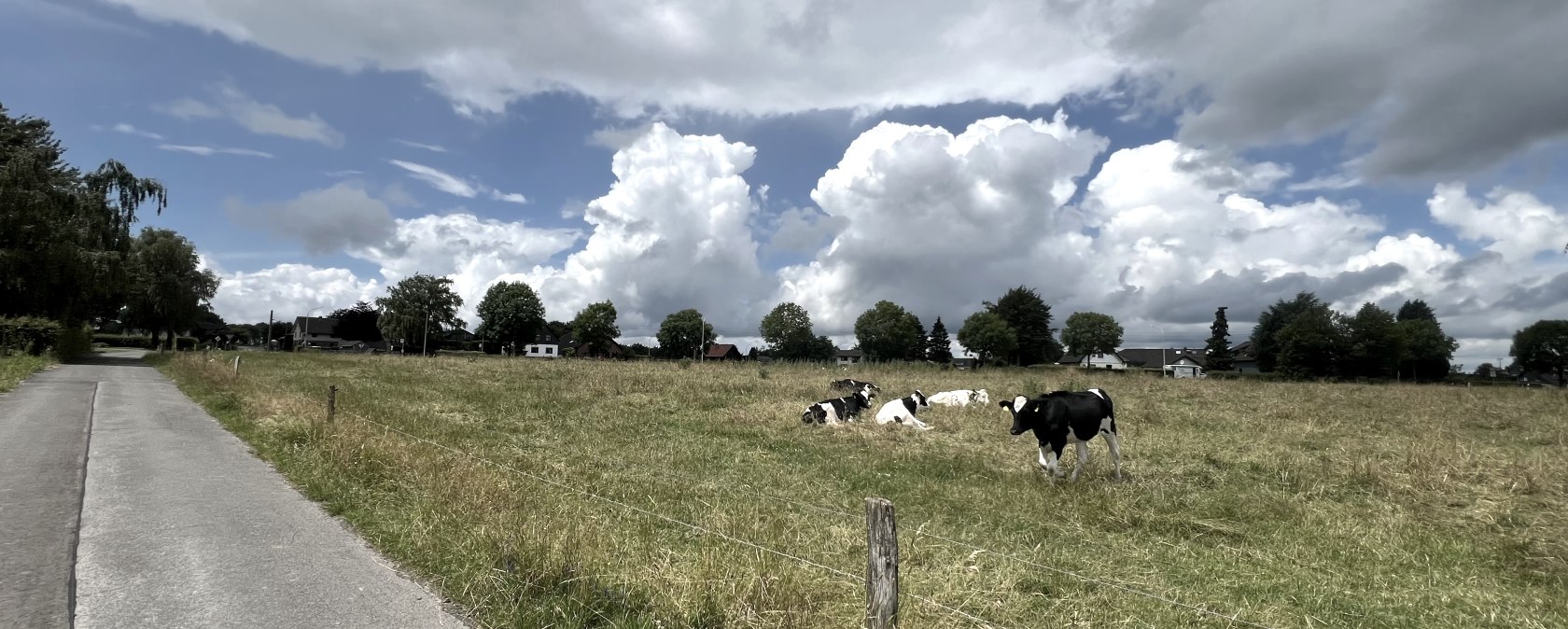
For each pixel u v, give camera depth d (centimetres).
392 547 589
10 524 631
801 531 656
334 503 718
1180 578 588
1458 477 953
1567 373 9688
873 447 1187
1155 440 1241
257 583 511
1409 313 11175
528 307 9644
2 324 3294
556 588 486
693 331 11356
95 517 664
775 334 11844
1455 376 8219
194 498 743
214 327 11869
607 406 1717
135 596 482
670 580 482
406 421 1308
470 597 484
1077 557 623
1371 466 988
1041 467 1031
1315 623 505
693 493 821
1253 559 646
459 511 639
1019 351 9469
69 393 1859
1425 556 659
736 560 518
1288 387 3044
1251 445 1218
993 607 491
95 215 4022
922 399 1648
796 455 1130
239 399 1551
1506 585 600
